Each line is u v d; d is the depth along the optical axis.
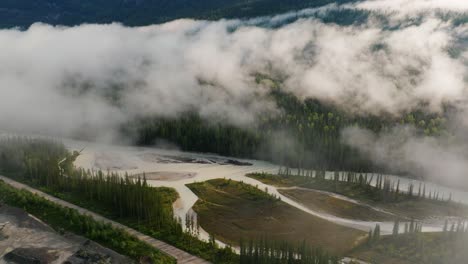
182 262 149.75
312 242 170.88
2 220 172.12
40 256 146.88
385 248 164.62
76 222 171.12
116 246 154.88
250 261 145.75
